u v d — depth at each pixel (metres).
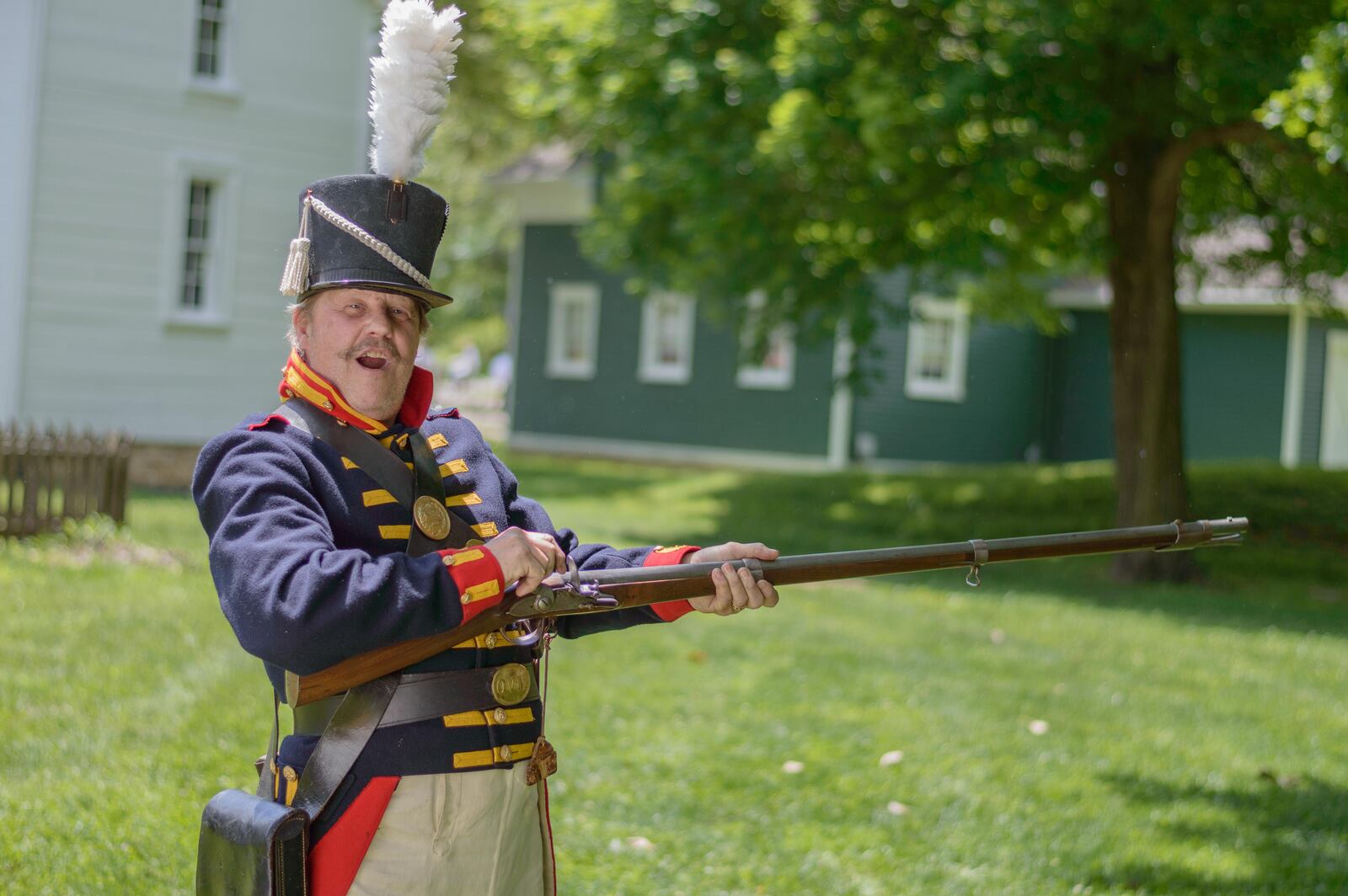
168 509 13.09
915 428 22.59
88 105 16.00
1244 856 4.76
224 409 17.28
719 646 8.10
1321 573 13.80
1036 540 2.77
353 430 2.27
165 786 4.80
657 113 13.40
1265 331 21.41
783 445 22.30
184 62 16.66
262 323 17.56
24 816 4.45
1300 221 13.35
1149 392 12.53
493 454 2.57
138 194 16.42
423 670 2.18
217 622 7.62
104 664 6.53
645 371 23.92
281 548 2.02
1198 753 6.11
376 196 2.25
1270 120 10.70
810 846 4.71
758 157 12.34
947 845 4.79
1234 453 21.70
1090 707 6.95
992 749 6.02
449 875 2.18
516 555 2.10
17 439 10.37
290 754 2.21
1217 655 8.71
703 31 13.23
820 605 10.01
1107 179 12.59
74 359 16.06
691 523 15.35
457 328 35.72
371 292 2.26
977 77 11.33
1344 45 9.96
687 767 5.54
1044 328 17.17
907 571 2.63
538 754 2.31
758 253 14.18
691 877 4.39
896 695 7.03
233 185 17.19
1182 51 11.23
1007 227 14.30
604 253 15.38
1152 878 4.52
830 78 12.14
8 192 15.72
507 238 33.97
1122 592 11.91
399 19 2.26
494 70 22.14
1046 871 4.57
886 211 12.94
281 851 2.06
